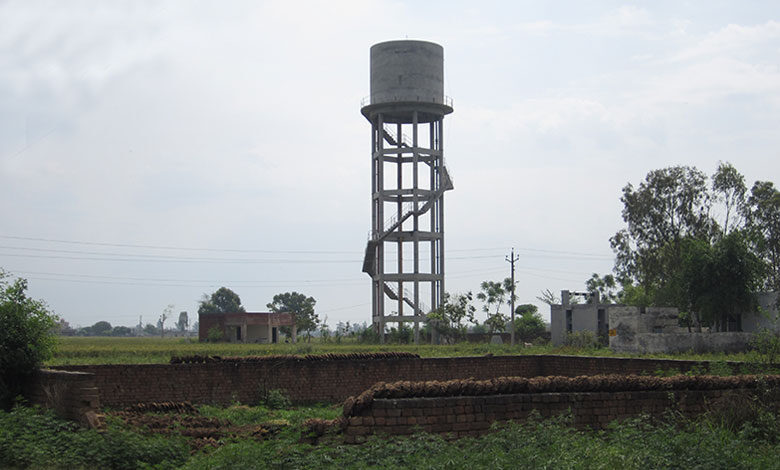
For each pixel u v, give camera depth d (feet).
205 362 99.91
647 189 246.47
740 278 180.86
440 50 254.47
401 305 261.24
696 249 189.06
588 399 54.49
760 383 58.49
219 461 46.70
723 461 41.65
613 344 159.12
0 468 48.21
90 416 59.00
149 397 92.84
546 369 121.08
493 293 302.66
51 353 73.05
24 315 71.67
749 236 212.64
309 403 102.27
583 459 42.24
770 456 44.24
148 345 254.27
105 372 90.63
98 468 48.60
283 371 101.65
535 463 41.19
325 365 104.37
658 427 51.29
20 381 71.00
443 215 256.32
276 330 352.90
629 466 41.45
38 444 51.67
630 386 56.29
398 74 248.11
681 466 41.50
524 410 52.80
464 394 52.03
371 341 270.67
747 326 184.34
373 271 270.67
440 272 256.11
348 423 49.47
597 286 382.63
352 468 42.34
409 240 253.65
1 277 73.46
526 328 300.40
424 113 252.21
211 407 89.81
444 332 253.85
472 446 46.34
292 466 44.86
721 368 80.84
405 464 43.65
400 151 249.75
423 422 50.06
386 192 250.37
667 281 237.86
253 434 62.39
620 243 251.60
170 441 53.88
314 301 535.19
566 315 242.58
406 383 51.60
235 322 338.54
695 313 193.57
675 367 95.20
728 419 53.11
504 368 118.52
